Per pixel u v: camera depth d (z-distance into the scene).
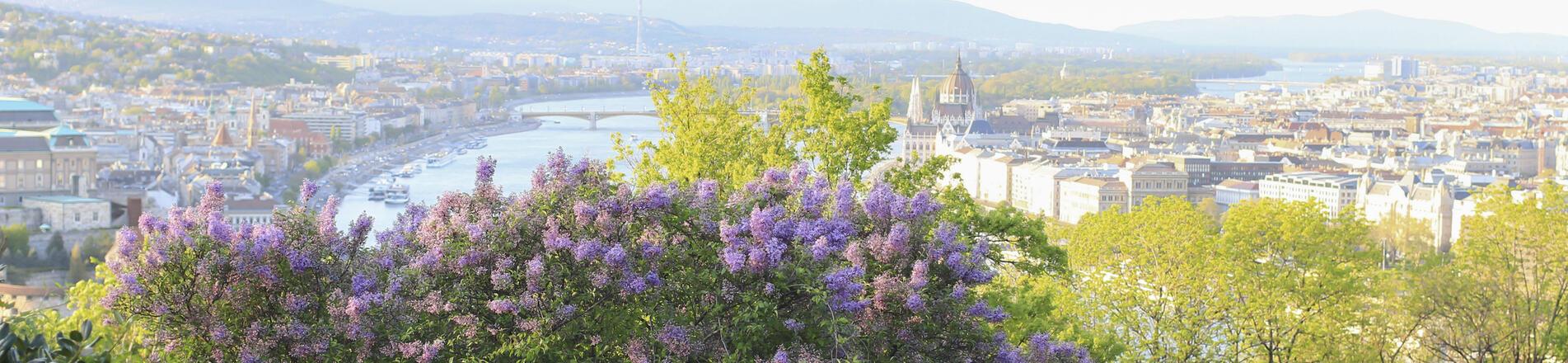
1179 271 123.06
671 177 105.88
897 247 54.81
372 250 56.50
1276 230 122.88
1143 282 133.88
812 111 101.38
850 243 55.53
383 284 53.97
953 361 55.25
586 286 53.31
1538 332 126.88
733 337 53.44
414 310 52.84
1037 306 89.00
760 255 53.25
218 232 53.22
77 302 62.06
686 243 56.56
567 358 53.34
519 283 53.66
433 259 53.56
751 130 106.19
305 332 51.81
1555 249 128.38
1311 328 119.69
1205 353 124.88
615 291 52.97
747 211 58.28
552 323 52.31
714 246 56.28
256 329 51.88
